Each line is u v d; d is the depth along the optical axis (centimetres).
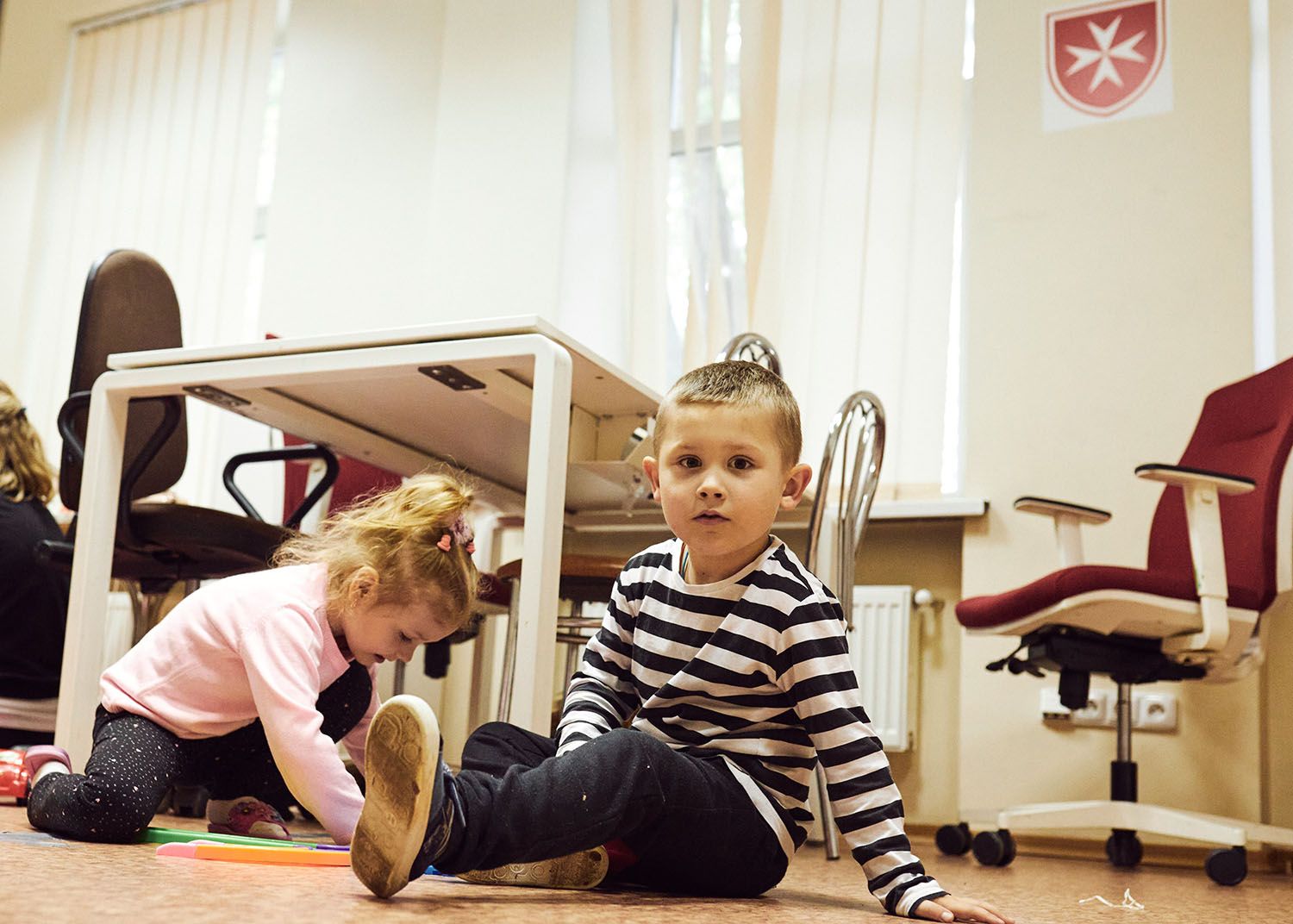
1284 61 308
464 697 356
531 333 172
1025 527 305
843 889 154
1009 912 136
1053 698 295
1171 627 236
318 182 424
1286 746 280
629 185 367
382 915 89
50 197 481
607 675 132
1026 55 329
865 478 244
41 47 491
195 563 237
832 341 333
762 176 348
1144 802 284
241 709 150
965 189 341
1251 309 297
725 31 366
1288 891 208
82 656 190
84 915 81
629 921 96
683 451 121
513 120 397
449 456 245
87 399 235
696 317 348
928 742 311
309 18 440
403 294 403
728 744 123
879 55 346
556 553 163
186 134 455
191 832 156
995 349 316
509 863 104
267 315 421
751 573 124
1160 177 310
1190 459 272
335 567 149
